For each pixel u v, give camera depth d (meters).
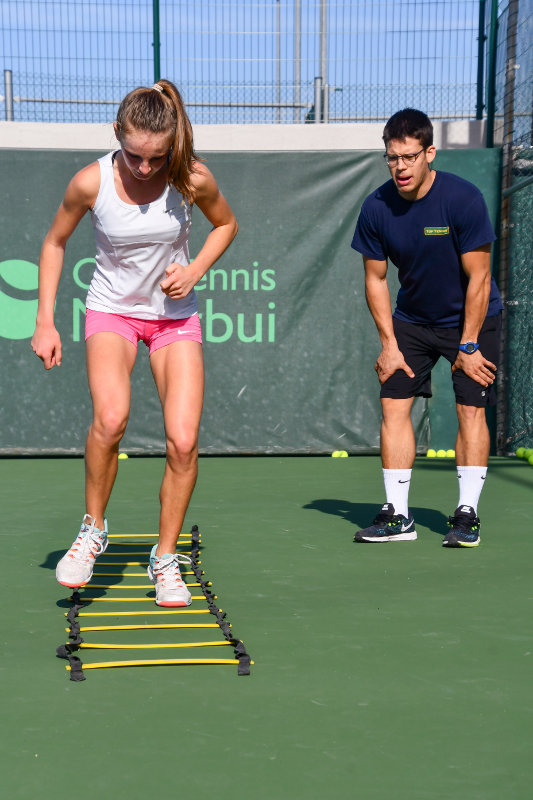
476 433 5.30
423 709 2.80
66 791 2.26
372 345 9.31
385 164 9.19
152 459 9.12
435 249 5.11
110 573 4.62
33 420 9.22
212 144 9.77
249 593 4.20
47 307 4.01
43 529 5.73
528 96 8.59
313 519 6.04
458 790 2.27
